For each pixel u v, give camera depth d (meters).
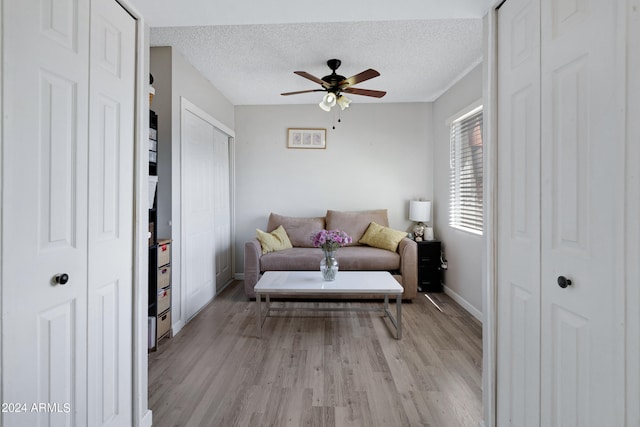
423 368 2.16
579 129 0.95
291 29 2.47
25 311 0.97
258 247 3.69
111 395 1.37
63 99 1.09
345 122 4.46
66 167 1.11
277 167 4.50
